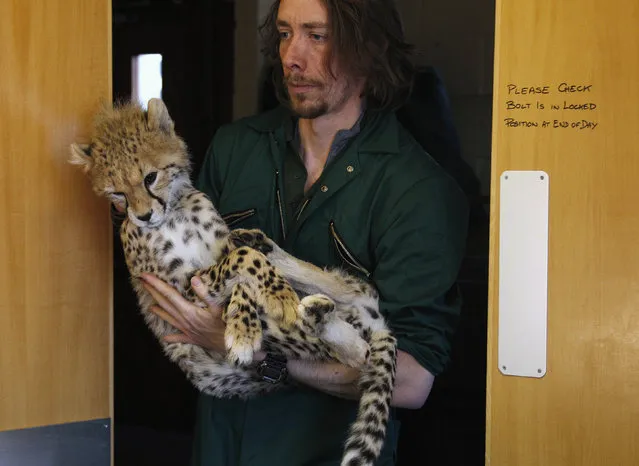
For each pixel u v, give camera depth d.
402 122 3.80
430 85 3.79
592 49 2.04
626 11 2.03
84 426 2.51
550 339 2.08
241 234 2.22
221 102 4.09
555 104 2.06
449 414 3.76
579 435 2.07
